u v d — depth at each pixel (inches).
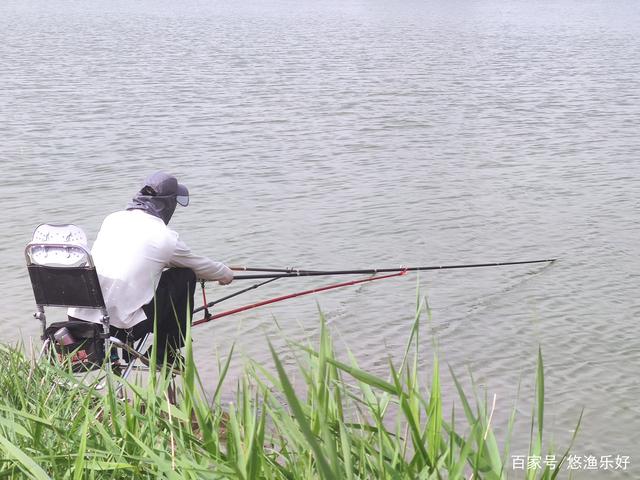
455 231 396.8
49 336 198.5
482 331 279.0
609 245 370.6
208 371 248.8
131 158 575.5
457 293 314.2
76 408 168.6
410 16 2763.3
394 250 369.7
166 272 215.8
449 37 1836.9
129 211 213.8
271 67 1182.3
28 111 780.6
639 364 253.8
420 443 118.6
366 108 807.1
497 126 705.0
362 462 123.0
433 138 652.1
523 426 218.4
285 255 364.8
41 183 498.3
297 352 262.7
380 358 260.5
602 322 285.0
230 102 846.5
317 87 963.3
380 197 462.3
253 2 3804.1
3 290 316.8
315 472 123.1
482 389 238.4
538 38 1807.3
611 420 221.6
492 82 1019.9
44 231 197.0
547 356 259.8
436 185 490.6
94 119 738.2
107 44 1557.6
